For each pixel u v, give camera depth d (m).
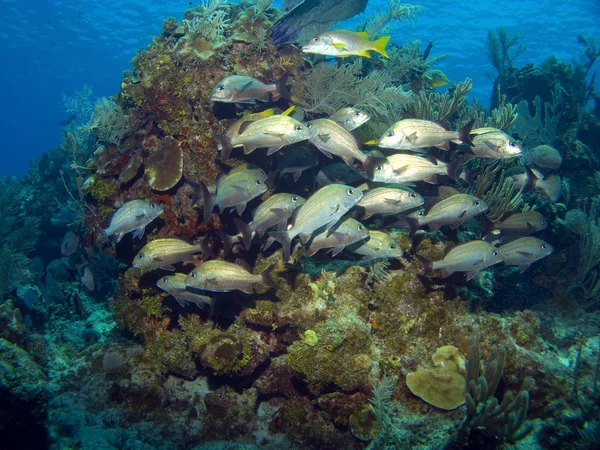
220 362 1.27
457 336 1.31
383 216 1.45
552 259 1.89
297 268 1.39
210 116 1.52
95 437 1.19
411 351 1.28
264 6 1.80
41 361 1.43
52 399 1.34
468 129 1.28
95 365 1.44
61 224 2.97
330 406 1.25
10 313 1.43
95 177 1.63
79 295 2.36
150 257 1.30
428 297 1.34
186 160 1.50
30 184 3.34
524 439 1.15
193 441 1.29
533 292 1.84
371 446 1.16
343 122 1.38
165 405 1.37
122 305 1.51
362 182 1.45
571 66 3.28
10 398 1.13
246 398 1.37
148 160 1.51
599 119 3.15
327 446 1.24
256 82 1.41
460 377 1.22
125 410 1.33
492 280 1.59
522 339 1.38
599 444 1.10
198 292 1.33
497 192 1.60
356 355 1.23
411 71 2.20
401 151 1.51
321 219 1.18
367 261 1.38
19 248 2.43
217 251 1.49
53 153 3.45
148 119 1.63
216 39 1.62
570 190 2.23
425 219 1.30
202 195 1.32
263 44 1.67
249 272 1.27
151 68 1.58
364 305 1.33
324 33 1.37
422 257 1.27
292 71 1.73
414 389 1.21
